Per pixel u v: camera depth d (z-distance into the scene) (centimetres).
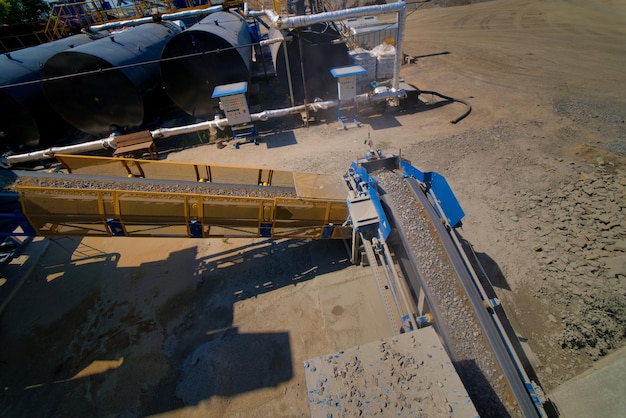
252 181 937
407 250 588
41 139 1502
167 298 791
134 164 906
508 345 473
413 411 305
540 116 1375
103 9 2331
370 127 1458
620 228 789
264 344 670
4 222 665
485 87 1734
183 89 1499
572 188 939
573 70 1806
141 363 660
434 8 3744
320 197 778
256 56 2238
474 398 416
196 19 2741
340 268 821
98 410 597
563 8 3039
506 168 1073
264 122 1625
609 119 1284
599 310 633
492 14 3181
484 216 900
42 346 713
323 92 1644
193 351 671
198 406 585
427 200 665
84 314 774
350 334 670
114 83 1391
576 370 564
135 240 984
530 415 396
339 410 310
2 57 1423
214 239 955
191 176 922
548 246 785
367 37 2183
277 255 879
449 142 1260
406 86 1560
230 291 791
